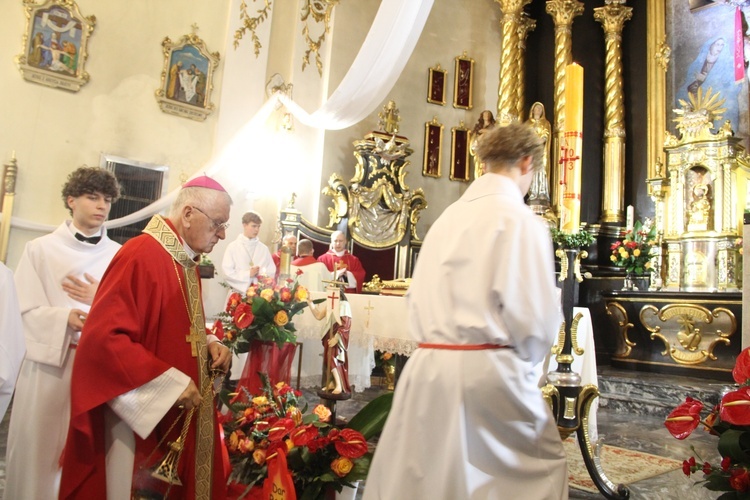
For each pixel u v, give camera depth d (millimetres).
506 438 1760
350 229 9250
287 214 8789
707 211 8680
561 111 10336
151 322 2029
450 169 10781
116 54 8328
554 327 1745
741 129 8883
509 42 10727
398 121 9945
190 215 2182
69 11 7977
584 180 10203
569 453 4602
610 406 7082
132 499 1944
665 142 9273
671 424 2164
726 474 2043
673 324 7734
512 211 1825
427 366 1823
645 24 10383
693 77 9539
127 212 8242
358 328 4379
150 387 1890
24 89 7691
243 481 2799
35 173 7684
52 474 2352
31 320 2393
